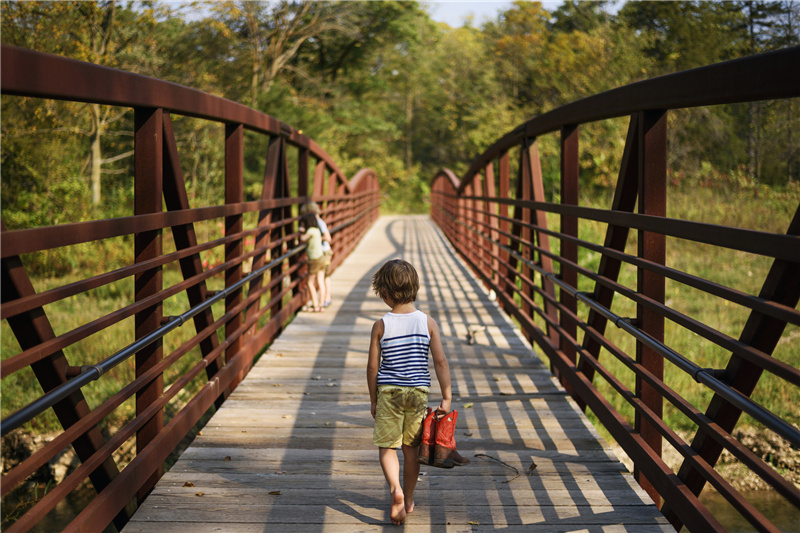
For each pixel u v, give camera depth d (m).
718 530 2.41
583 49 26.38
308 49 33.97
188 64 23.59
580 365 4.59
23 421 2.01
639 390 3.41
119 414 7.70
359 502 3.24
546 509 3.17
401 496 2.90
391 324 2.97
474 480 3.50
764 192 17.17
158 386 3.37
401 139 55.50
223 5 23.09
